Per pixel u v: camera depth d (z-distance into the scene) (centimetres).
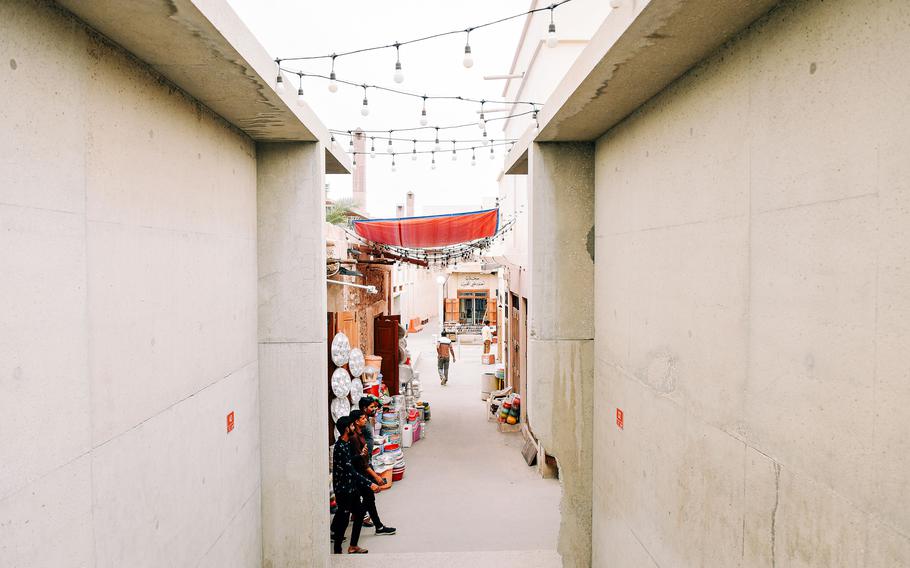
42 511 212
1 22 195
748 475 254
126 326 274
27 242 207
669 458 340
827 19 201
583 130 460
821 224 205
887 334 173
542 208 500
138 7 232
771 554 236
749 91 253
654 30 262
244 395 444
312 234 480
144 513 289
